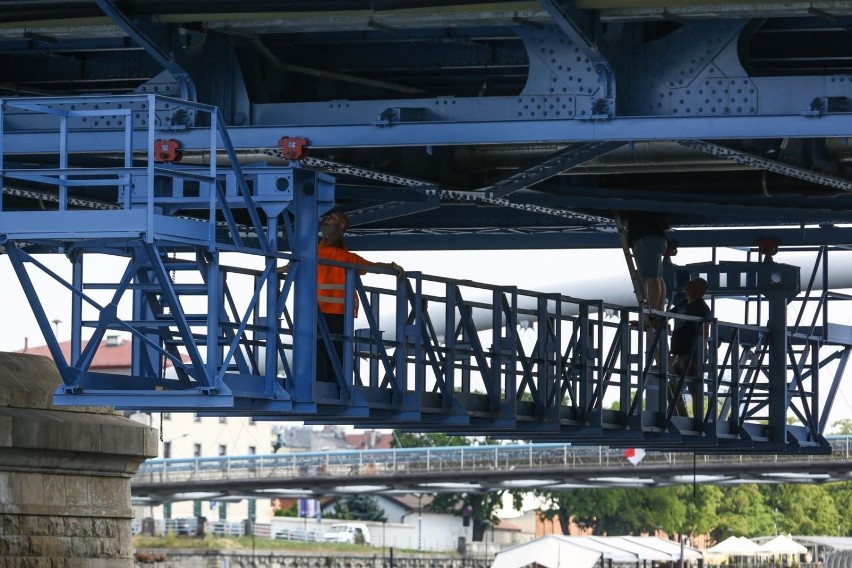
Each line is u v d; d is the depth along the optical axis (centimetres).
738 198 3347
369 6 2458
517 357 3006
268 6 2478
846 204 3356
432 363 2795
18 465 2800
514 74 3016
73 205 3528
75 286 2269
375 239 4144
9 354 2909
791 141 2762
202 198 2258
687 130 2491
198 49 2661
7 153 2694
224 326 2333
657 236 3647
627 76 2562
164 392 2208
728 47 2533
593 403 3247
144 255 2252
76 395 2233
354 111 2647
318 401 2431
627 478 12044
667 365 3484
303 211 2416
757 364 3878
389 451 14250
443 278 2797
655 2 2412
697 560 14888
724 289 3947
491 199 3012
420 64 2966
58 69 3073
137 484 14175
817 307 3997
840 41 2889
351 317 2539
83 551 2938
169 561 15938
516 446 13038
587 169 2983
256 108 2680
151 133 2112
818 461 11019
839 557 15150
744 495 19625
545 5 2353
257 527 19025
